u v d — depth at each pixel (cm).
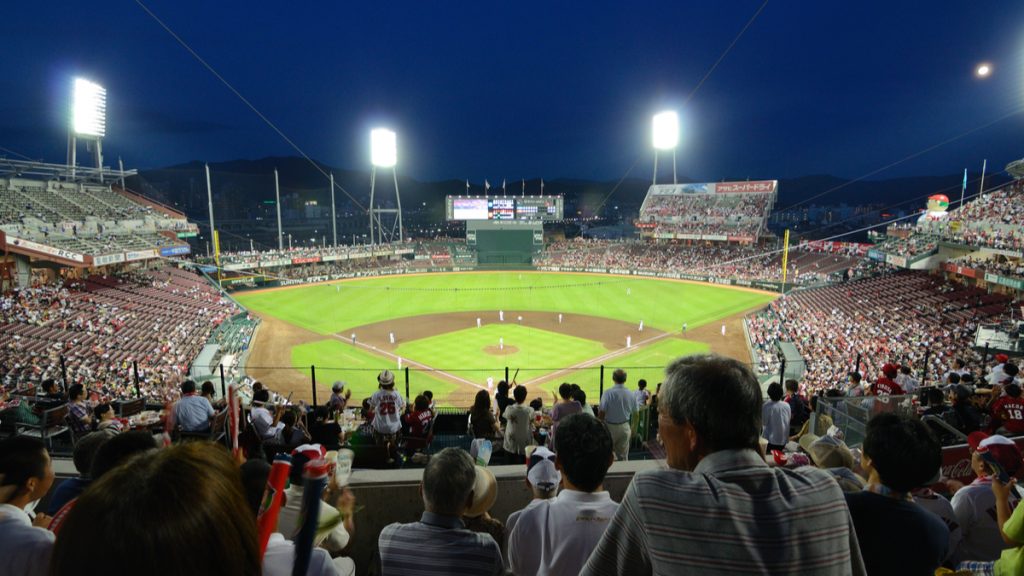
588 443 353
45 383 1388
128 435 384
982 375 1830
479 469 430
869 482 324
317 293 6812
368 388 3281
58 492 407
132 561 128
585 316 5453
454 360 3922
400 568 333
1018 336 2333
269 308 5884
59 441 1203
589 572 239
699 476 226
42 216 5106
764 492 219
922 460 290
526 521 359
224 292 6438
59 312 4009
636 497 226
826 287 5656
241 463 417
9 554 271
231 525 146
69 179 6122
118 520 130
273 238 18588
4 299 3959
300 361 3928
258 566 157
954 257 4738
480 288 7169
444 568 329
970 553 425
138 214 6312
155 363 3319
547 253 9469
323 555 268
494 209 9225
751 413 237
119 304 4616
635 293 6681
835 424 929
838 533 215
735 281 7106
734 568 201
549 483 457
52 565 138
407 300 6366
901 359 2867
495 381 3412
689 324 5072
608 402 938
